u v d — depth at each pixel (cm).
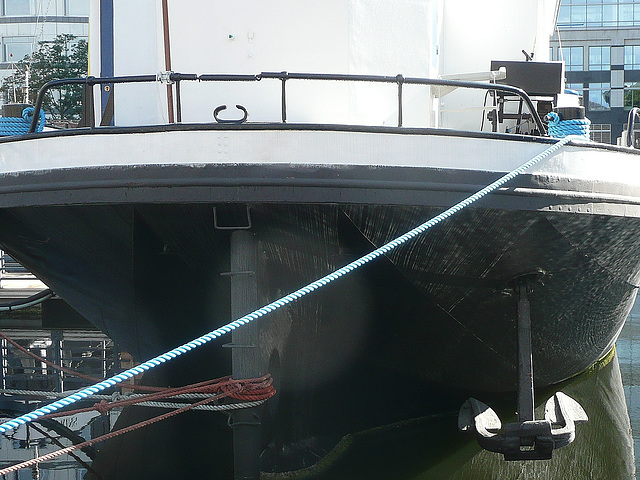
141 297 662
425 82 566
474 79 733
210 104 662
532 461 662
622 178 636
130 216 576
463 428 623
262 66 657
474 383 730
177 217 573
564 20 4144
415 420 737
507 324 670
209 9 658
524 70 747
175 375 751
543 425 589
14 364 1001
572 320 723
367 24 657
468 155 564
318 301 626
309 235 577
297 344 655
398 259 595
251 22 656
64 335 1170
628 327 1360
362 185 543
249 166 539
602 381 919
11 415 807
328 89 658
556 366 788
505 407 785
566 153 593
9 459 664
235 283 579
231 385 586
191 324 686
